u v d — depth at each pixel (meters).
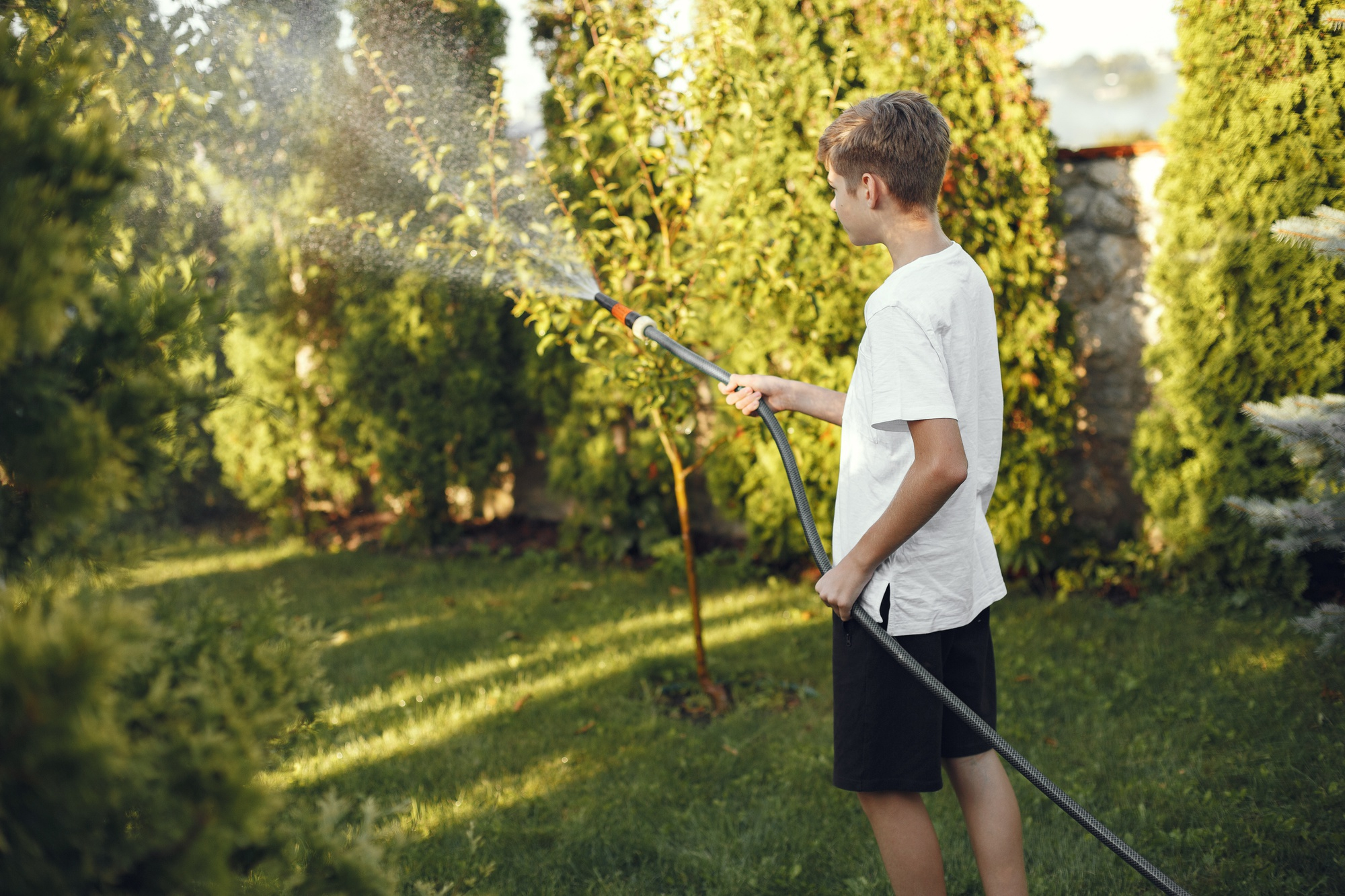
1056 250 4.79
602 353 4.00
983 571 1.89
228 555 6.02
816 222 4.48
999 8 4.43
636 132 3.39
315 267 5.72
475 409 5.83
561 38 4.62
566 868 2.47
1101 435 5.11
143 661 1.21
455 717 3.39
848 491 1.86
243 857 1.24
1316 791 2.62
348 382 5.97
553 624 4.50
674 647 4.07
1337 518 2.96
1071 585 4.74
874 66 4.39
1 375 1.10
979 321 1.80
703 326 4.65
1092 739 3.08
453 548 6.05
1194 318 4.42
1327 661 3.50
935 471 1.61
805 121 4.45
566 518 6.22
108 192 1.14
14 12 1.37
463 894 2.34
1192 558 4.54
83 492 1.05
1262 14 4.07
